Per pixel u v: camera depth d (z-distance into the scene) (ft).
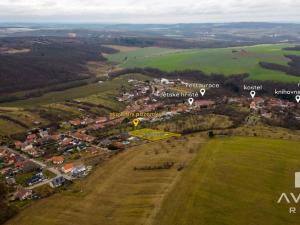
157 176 461.78
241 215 371.35
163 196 408.67
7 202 422.41
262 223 358.02
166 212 376.89
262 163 493.36
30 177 491.31
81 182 464.24
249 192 416.67
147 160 516.32
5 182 477.36
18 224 374.43
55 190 449.06
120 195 420.77
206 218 365.81
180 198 402.52
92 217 379.35
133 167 495.00
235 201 397.19
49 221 376.27
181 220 362.53
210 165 487.61
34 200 426.51
